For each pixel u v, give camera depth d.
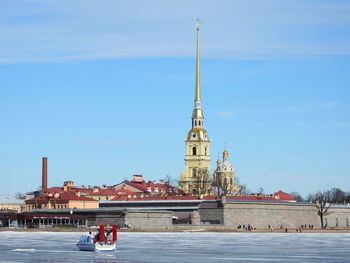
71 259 168.38
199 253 185.38
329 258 172.50
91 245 191.25
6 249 197.25
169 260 165.88
